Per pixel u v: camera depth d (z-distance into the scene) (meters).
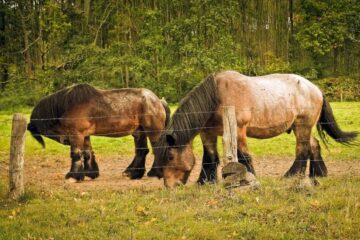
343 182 8.95
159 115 11.52
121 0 42.75
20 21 41.25
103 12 43.34
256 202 7.57
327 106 10.62
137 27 42.66
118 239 6.39
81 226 6.87
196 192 8.28
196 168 12.37
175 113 8.91
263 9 45.62
